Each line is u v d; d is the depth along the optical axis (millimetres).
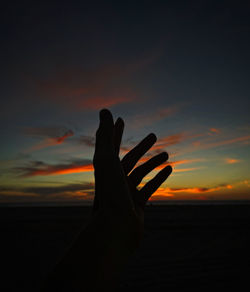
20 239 14406
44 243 13320
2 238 14695
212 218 27953
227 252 11914
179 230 18516
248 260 10539
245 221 24875
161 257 10906
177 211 42000
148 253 11602
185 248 12688
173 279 8172
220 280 8141
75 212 37375
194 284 7750
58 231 17188
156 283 7777
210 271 9047
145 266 9562
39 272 8781
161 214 34469
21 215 31125
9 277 8266
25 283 7766
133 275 8523
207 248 12703
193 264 9922
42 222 22438
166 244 13586
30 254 11172
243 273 8867
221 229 19031
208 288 7438
